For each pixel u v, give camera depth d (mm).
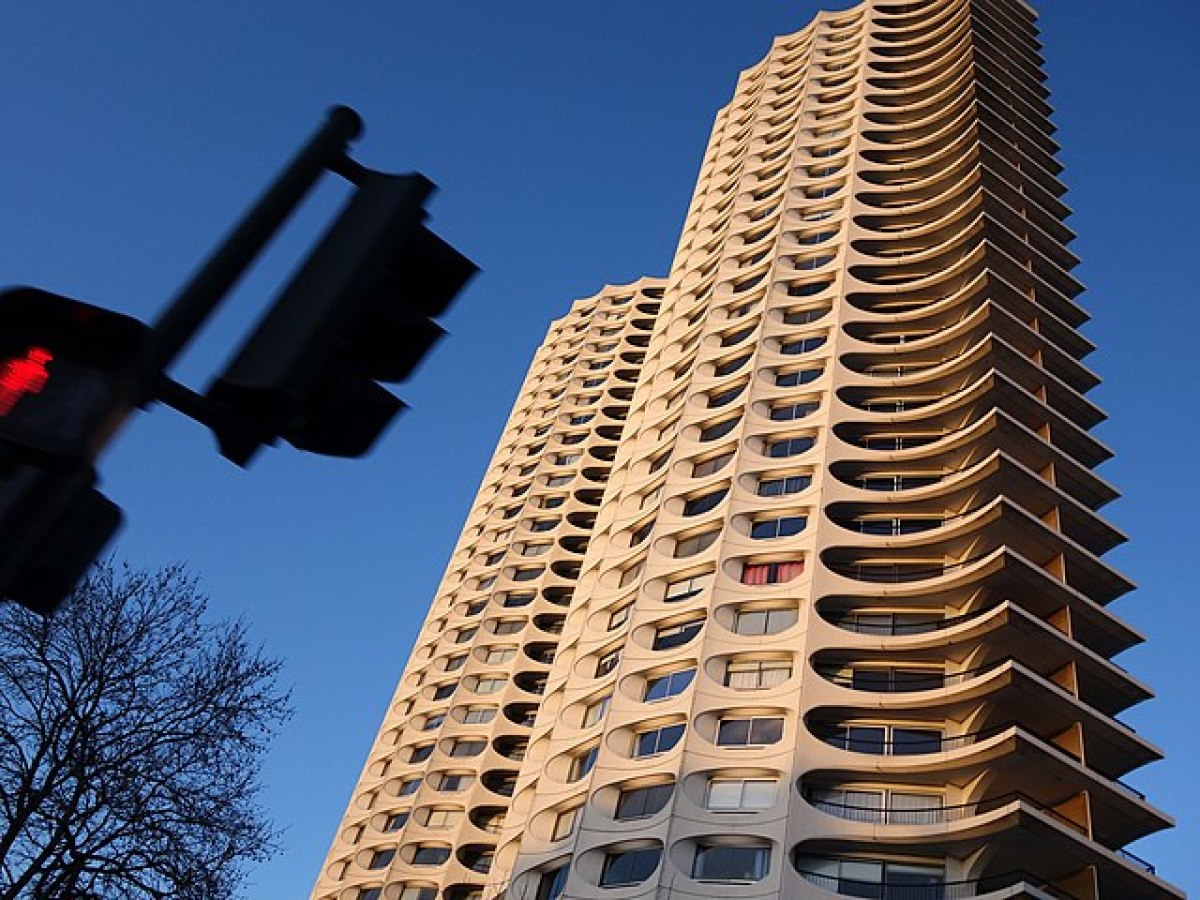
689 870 41312
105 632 23203
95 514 4156
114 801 21281
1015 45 87438
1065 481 53594
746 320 64688
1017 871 40375
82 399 3951
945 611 48062
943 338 58906
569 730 51000
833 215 69812
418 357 4910
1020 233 68125
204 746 23344
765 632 48125
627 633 50812
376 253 4859
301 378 4449
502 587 89938
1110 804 41656
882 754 43469
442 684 87938
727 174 82625
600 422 100750
